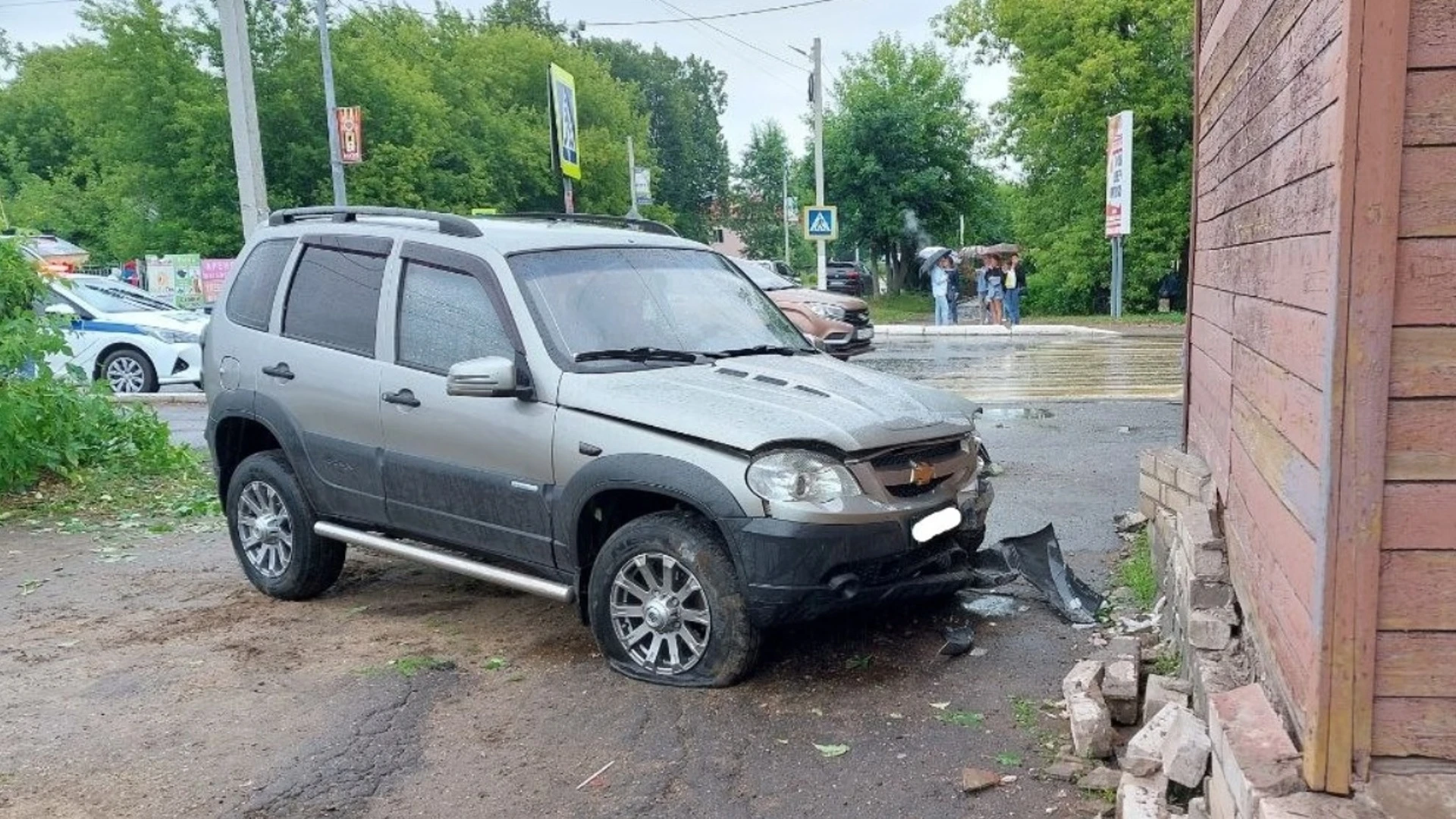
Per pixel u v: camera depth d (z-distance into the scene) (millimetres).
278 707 4457
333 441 5520
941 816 3445
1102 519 7035
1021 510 7340
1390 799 2299
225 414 6004
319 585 5895
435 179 43812
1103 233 30812
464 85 50719
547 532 4742
